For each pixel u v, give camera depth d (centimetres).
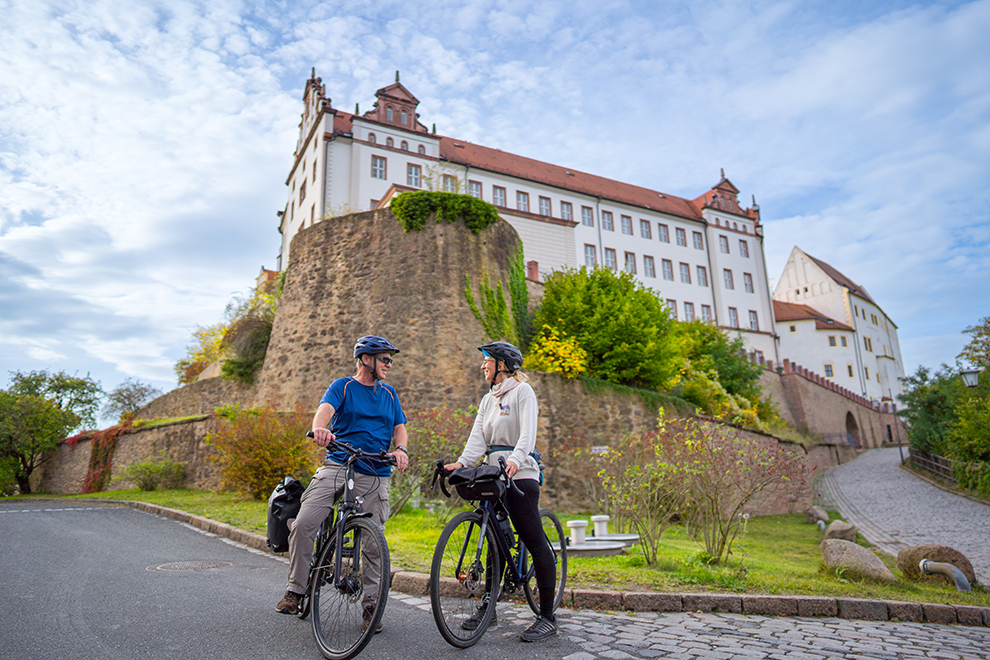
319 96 3416
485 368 423
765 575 667
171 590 492
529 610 460
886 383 6988
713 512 760
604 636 391
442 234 1778
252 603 446
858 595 573
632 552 788
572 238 3347
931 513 1916
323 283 1850
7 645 342
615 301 1997
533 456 406
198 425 1716
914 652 393
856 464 3709
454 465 397
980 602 612
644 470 808
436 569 345
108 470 2112
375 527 340
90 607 433
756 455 756
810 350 6488
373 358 408
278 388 1814
